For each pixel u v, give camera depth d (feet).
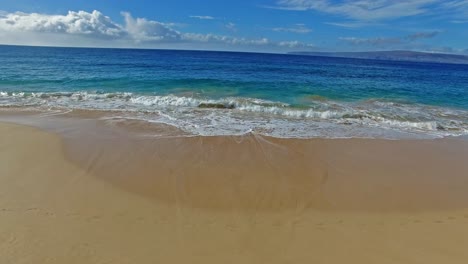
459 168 21.44
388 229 13.70
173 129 28.63
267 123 32.04
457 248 12.34
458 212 15.37
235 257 11.43
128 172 18.92
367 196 16.96
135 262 10.94
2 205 14.42
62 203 14.88
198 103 40.32
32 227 12.73
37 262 10.67
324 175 19.61
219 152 23.04
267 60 171.63
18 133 25.53
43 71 74.18
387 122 34.22
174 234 12.77
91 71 78.84
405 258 11.64
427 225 14.08
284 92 53.93
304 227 13.67
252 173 19.56
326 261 11.37
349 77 85.66
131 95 45.06
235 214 14.65
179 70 92.94
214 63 130.93
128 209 14.65
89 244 11.80
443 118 37.37
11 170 18.47
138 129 28.35
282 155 22.97
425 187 18.29
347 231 13.44
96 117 32.30
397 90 59.72
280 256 11.57
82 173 18.45
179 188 17.12
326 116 36.04
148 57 161.99
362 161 22.29
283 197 16.56
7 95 42.04
